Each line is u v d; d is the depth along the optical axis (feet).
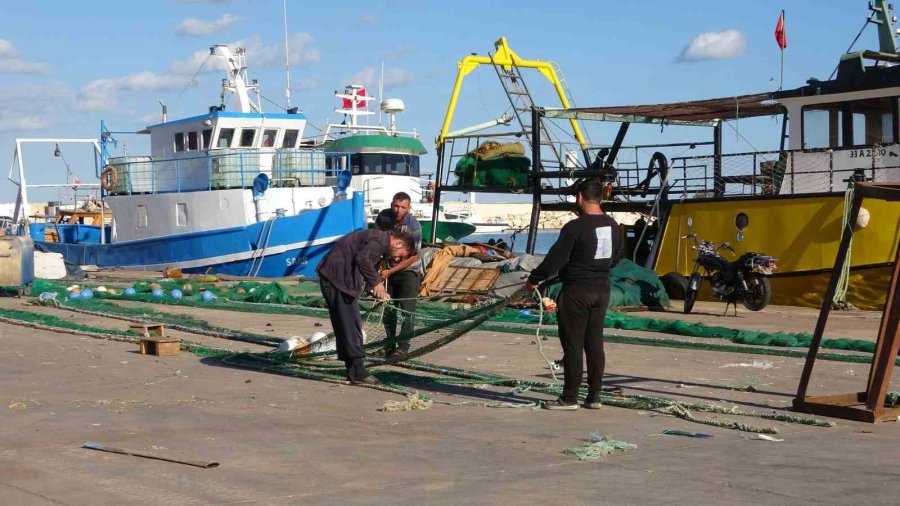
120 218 107.24
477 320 31.76
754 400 29.30
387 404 27.48
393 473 19.81
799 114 68.28
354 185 121.70
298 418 26.17
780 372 35.29
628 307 61.16
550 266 27.09
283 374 34.42
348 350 31.96
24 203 120.06
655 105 72.64
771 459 21.02
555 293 55.67
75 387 31.37
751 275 58.85
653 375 34.53
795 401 27.17
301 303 65.57
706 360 38.68
